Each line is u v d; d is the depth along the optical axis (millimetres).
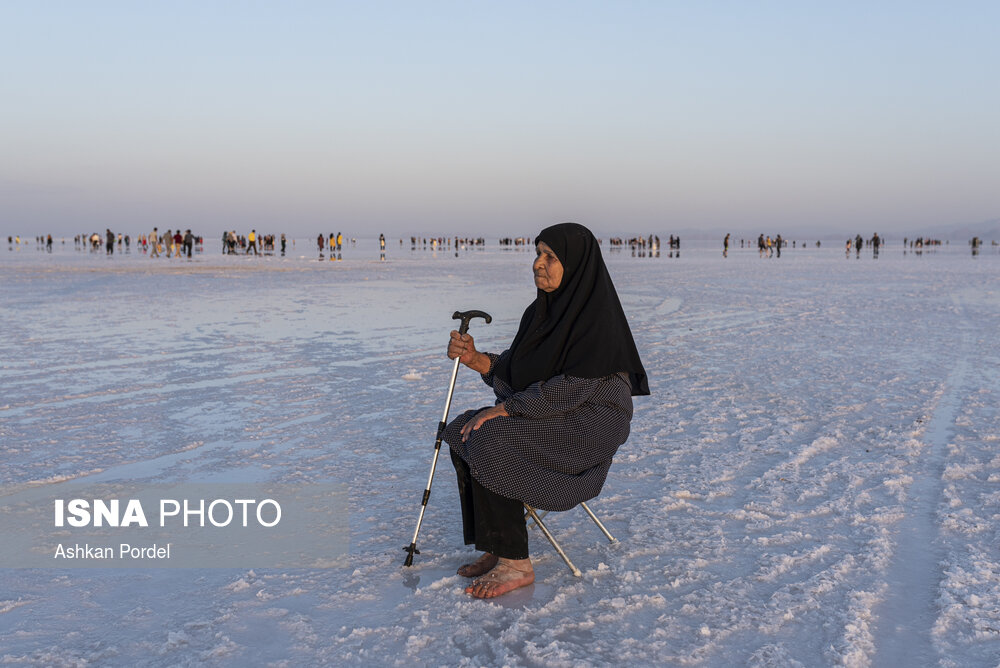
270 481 4266
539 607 2756
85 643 2486
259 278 24141
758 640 2520
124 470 4445
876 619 2676
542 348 2859
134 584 2941
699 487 4125
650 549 3289
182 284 20953
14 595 2842
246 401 6352
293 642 2498
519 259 45312
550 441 2807
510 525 2877
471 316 3107
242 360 8430
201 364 8141
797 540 3400
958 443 5098
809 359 8805
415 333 10844
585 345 2820
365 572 3064
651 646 2459
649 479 4293
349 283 22094
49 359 8367
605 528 3498
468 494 3000
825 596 2834
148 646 2465
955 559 3174
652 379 7504
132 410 5984
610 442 2887
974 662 2391
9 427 5414
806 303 16328
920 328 11906
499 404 2973
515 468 2770
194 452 4828
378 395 6641
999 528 3533
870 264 38969
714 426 5531
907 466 4559
